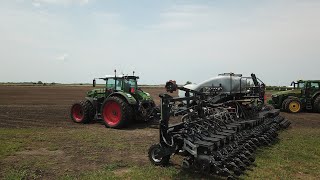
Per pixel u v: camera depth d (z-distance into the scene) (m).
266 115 12.30
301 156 8.34
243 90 14.16
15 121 14.80
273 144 9.80
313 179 6.60
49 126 13.42
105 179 6.36
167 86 7.17
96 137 10.80
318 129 13.16
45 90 50.38
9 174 6.59
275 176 6.67
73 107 14.75
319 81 19.89
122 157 8.17
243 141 8.42
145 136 11.13
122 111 12.79
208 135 7.24
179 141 7.02
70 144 9.63
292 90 20.86
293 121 15.88
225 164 6.50
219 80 14.25
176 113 7.42
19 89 53.25
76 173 6.80
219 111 9.06
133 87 13.80
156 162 7.35
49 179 6.41
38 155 8.30
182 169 7.01
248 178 6.48
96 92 14.88
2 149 8.77
